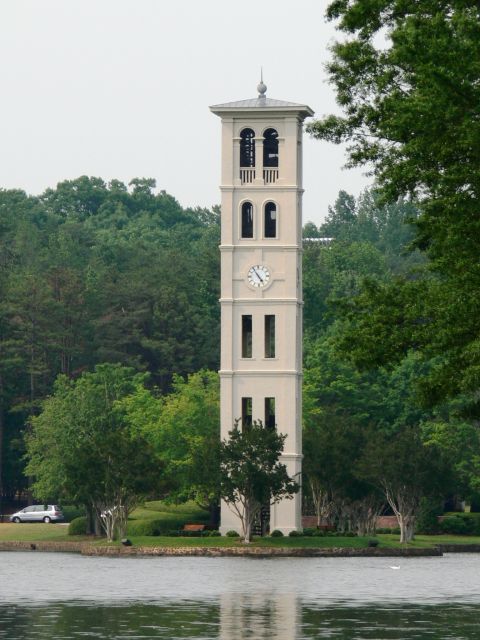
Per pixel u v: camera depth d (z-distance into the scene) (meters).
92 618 129.88
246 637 114.38
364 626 123.06
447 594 158.75
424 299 115.88
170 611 136.88
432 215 111.50
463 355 108.69
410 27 104.94
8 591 162.50
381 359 116.19
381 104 113.44
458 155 105.31
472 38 102.38
